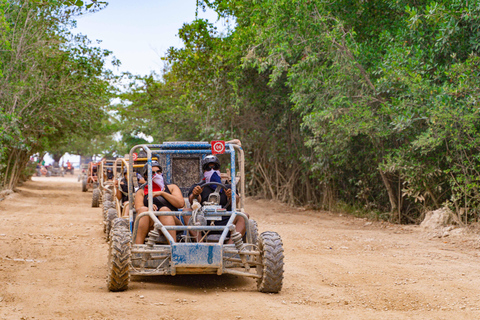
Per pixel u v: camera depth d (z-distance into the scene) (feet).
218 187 24.89
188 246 20.74
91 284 22.91
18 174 90.79
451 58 43.09
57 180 165.99
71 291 21.30
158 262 22.35
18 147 71.15
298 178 76.69
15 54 60.18
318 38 49.67
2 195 74.64
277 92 67.10
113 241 21.25
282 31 52.03
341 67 48.47
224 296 21.20
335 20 47.93
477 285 24.23
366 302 20.99
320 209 71.05
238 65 65.82
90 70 74.23
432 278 25.80
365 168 59.82
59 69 72.59
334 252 34.60
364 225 52.47
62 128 99.66
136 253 22.17
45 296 20.25
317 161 65.46
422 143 40.70
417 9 43.88
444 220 45.27
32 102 69.31
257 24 60.23
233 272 21.48
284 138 73.51
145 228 23.07
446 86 38.73
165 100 89.20
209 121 76.13
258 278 22.43
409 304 20.79
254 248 23.67
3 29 54.95
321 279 25.50
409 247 37.01
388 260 31.35
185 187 29.68
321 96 52.21
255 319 17.80
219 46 66.03
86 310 18.20
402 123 41.24
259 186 94.43
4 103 61.77
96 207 65.31
